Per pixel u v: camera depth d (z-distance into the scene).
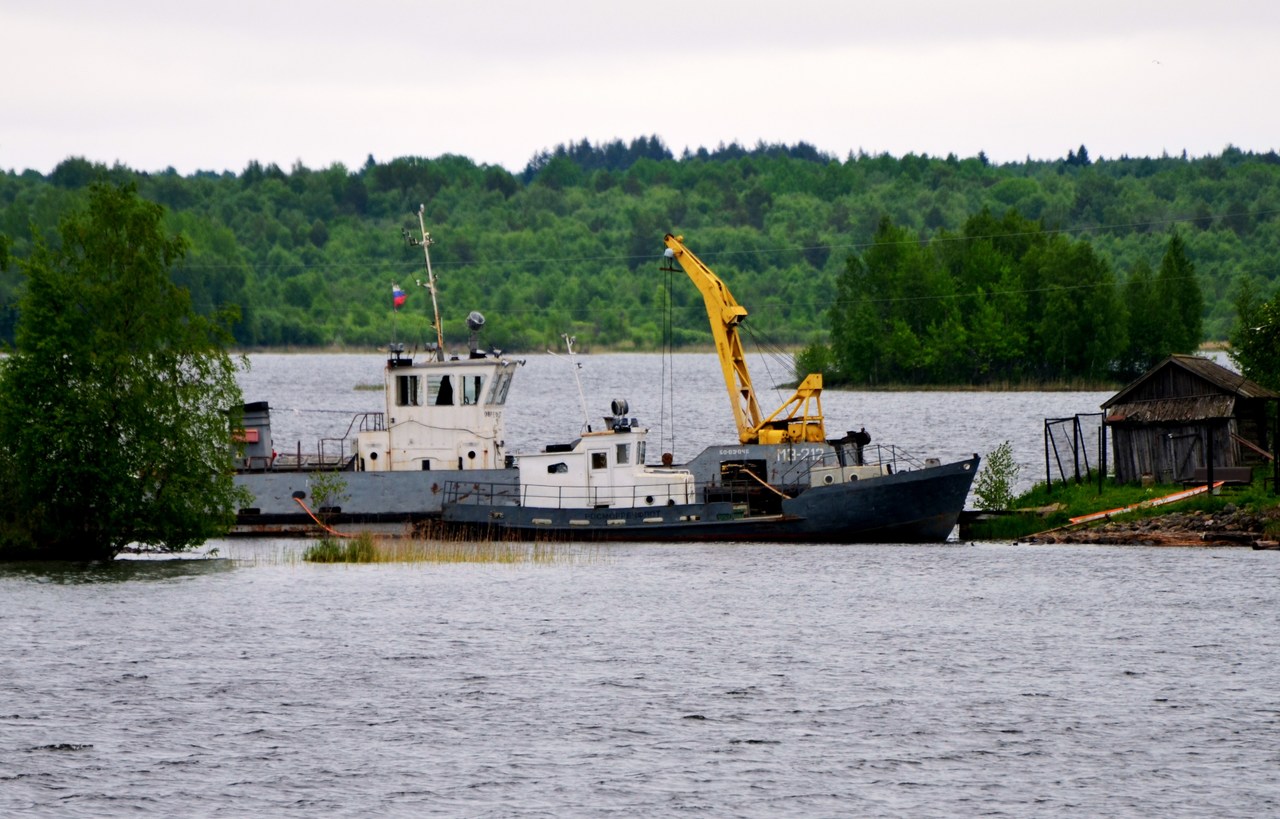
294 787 145.25
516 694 175.25
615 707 170.12
